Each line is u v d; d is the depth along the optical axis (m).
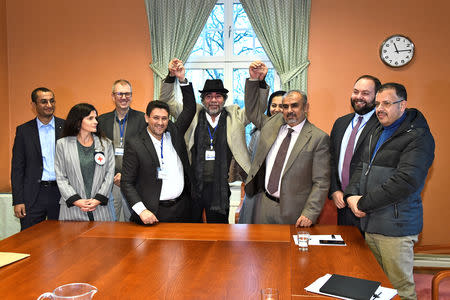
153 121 2.78
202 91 3.47
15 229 4.75
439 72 4.81
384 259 2.44
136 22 5.22
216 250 2.17
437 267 4.15
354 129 2.91
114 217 3.16
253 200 3.12
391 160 2.41
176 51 5.12
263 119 3.38
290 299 1.58
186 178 3.07
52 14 5.33
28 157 3.59
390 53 4.84
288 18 4.93
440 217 4.90
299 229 2.60
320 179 2.74
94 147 3.02
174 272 1.86
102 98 5.33
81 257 2.07
